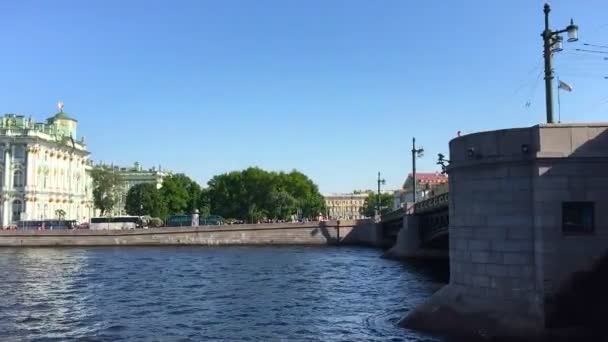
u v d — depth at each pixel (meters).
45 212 125.75
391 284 39.47
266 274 47.66
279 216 147.88
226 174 158.12
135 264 58.88
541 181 18.92
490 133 20.31
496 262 19.88
